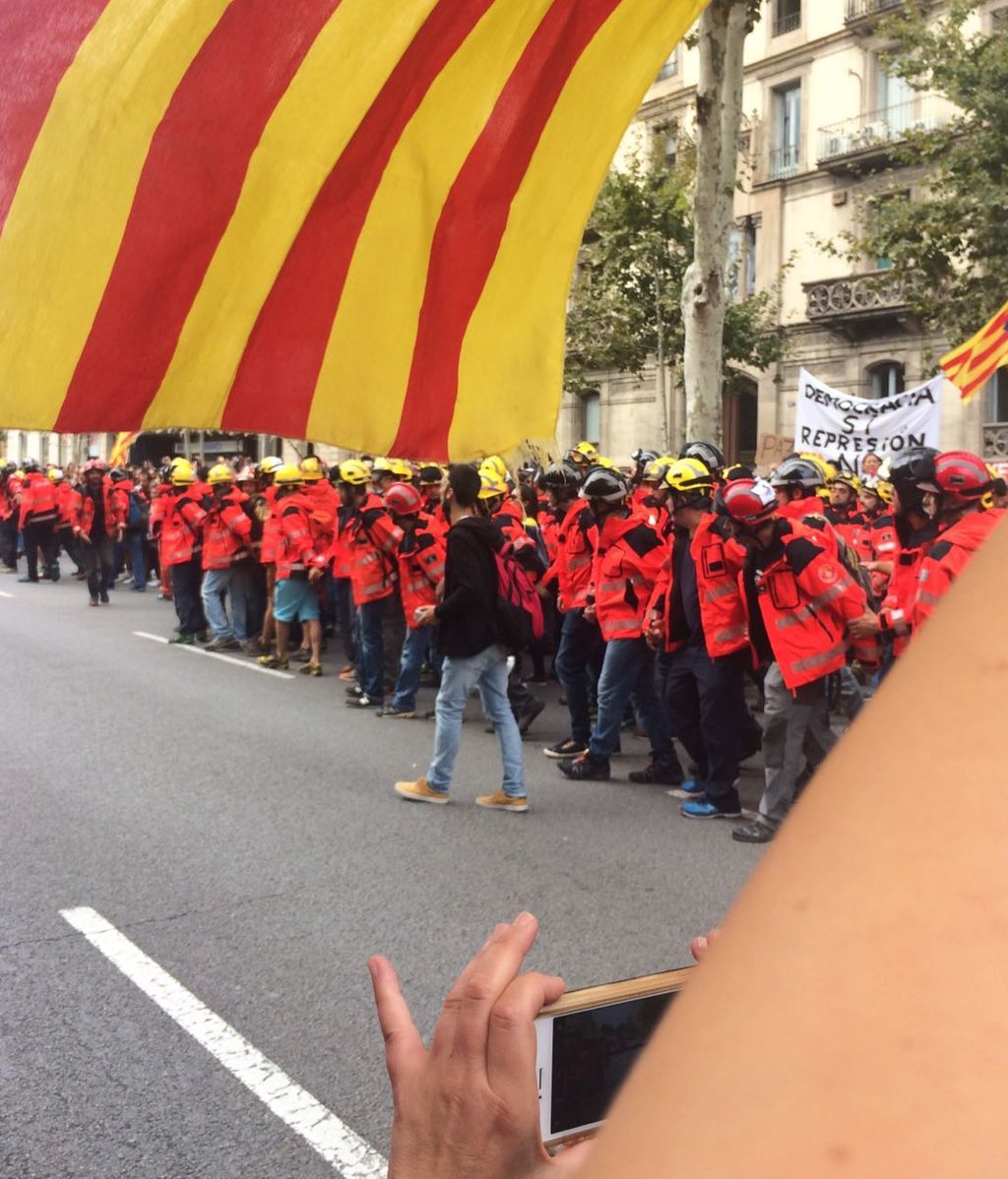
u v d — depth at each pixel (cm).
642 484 1025
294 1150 301
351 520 971
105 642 1281
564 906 486
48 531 2008
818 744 594
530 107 205
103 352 170
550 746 836
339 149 184
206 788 666
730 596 619
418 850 558
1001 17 2273
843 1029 27
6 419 166
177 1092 328
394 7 182
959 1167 24
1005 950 26
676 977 78
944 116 2447
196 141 171
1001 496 788
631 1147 29
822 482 852
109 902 478
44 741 784
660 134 2244
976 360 1121
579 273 2131
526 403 217
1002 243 1908
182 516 1265
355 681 966
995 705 30
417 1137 73
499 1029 72
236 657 1198
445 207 204
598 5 203
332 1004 384
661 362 2056
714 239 1158
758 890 31
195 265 175
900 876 28
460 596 622
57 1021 371
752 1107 27
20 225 161
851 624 572
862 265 2592
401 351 205
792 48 2692
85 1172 291
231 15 168
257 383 188
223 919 461
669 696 687
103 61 163
